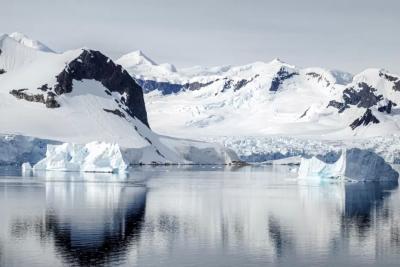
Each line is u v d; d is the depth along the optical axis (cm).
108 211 13512
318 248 9762
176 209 14038
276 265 8700
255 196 17350
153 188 19600
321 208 14512
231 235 10756
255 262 8838
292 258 9100
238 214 13338
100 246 9638
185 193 17988
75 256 8962
